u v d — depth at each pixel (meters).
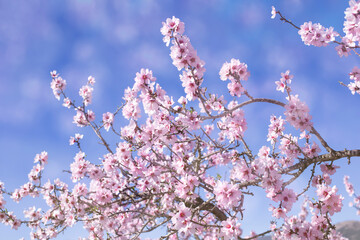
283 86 4.68
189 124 4.29
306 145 5.27
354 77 4.93
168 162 5.37
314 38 4.28
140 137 4.64
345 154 4.61
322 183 4.56
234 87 4.59
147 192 5.41
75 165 5.31
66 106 6.72
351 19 3.98
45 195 5.79
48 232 5.89
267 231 4.82
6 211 6.22
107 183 5.52
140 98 4.38
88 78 6.98
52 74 6.98
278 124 5.29
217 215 5.79
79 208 5.21
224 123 5.05
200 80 4.27
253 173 3.94
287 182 4.42
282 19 4.52
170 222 5.62
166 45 3.98
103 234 5.88
